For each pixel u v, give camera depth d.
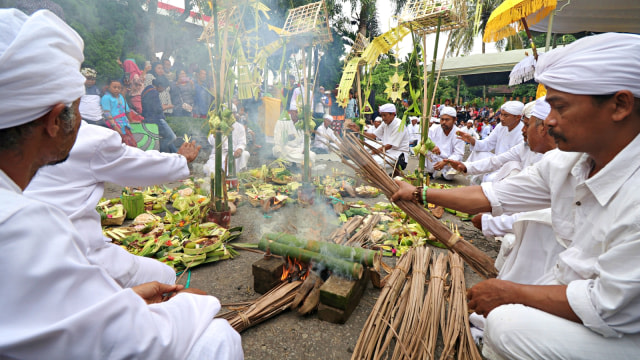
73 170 1.63
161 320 0.98
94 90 5.66
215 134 3.35
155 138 6.62
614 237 1.17
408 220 3.59
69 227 0.85
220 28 3.60
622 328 1.15
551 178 1.58
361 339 1.88
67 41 0.87
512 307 1.39
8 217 0.71
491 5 17.97
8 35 0.74
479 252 2.18
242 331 2.07
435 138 6.57
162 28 8.25
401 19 3.37
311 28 3.83
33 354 0.71
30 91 0.75
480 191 1.91
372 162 2.29
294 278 2.53
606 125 1.19
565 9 6.98
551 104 1.28
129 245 2.87
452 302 2.21
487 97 32.03
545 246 1.79
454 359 1.85
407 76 3.68
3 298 0.69
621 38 1.13
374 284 2.58
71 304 0.76
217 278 2.67
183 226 3.30
